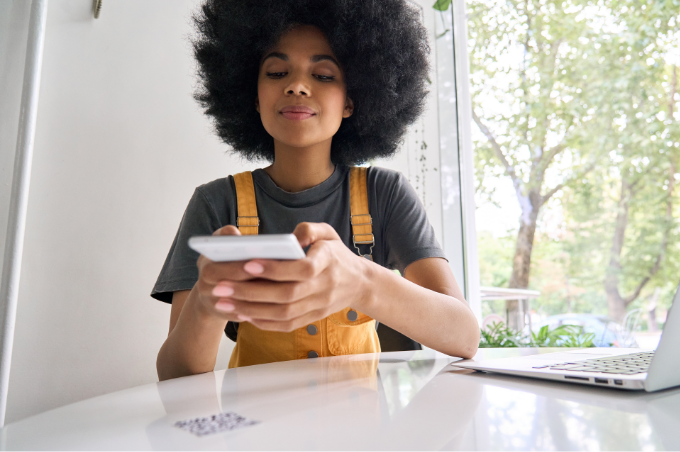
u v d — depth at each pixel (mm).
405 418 342
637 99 3248
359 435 303
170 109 1540
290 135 847
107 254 1404
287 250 361
